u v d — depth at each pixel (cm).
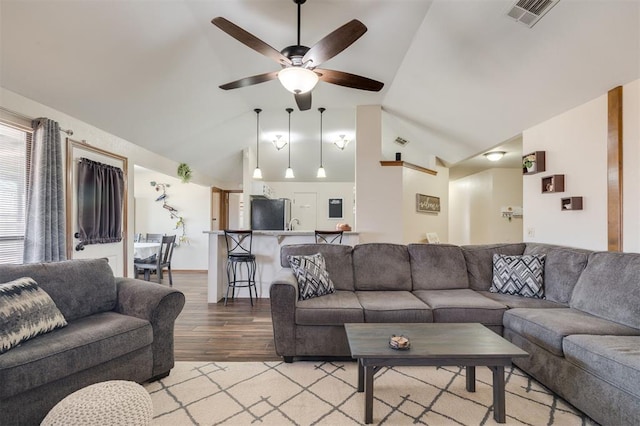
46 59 252
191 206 709
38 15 221
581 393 179
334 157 698
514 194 656
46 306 187
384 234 469
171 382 219
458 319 252
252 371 235
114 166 390
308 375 230
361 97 443
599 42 220
